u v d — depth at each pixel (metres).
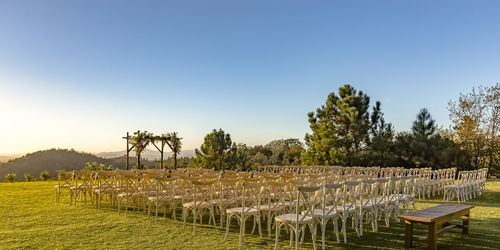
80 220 6.78
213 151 20.02
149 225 6.37
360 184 5.81
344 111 19.17
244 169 20.61
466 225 5.86
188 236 5.59
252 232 5.85
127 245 5.01
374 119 20.11
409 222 5.00
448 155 17.52
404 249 4.94
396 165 18.41
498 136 21.78
